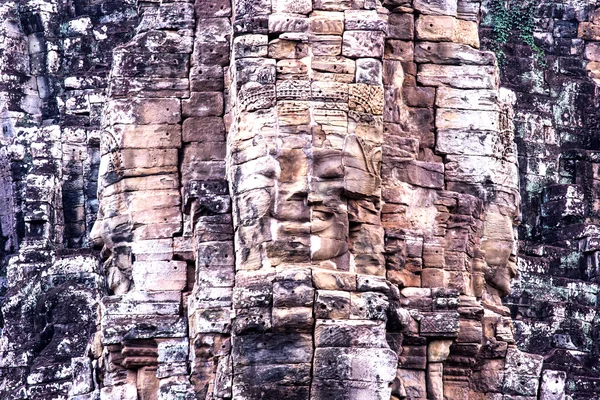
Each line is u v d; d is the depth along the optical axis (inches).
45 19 3383.4
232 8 2034.9
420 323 1948.8
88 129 3262.8
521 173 3326.8
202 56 2031.3
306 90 1897.1
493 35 3410.4
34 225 3169.3
